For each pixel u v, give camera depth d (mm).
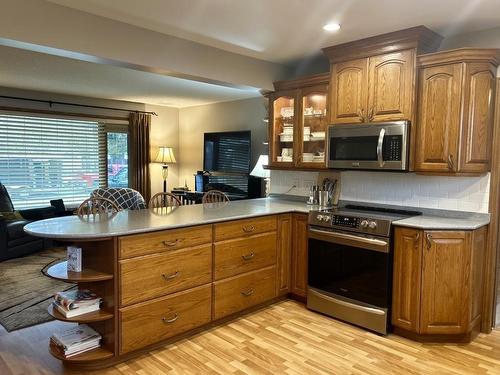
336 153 3525
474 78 2832
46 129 6477
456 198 3189
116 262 2385
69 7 2699
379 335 2969
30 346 2748
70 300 2428
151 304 2578
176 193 7320
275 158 4277
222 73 3713
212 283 2965
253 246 3279
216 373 2406
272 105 4250
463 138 2861
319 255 3352
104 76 5047
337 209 3607
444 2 2564
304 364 2527
